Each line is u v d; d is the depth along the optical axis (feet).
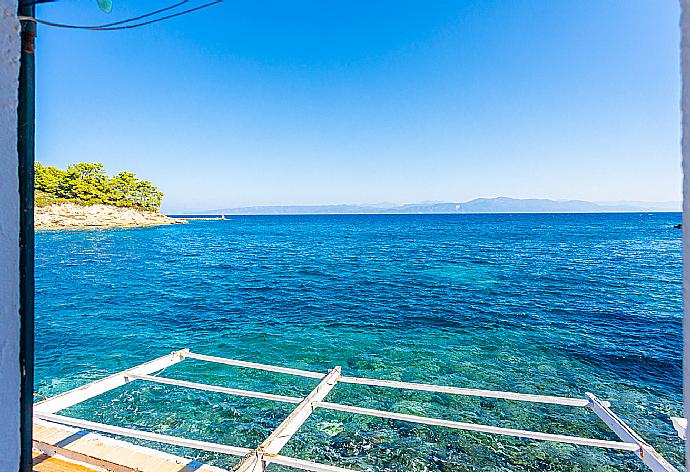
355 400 28.73
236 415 26.17
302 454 22.07
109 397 28.35
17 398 3.46
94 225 285.02
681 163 2.77
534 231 246.47
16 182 3.37
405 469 20.98
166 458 12.26
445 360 37.63
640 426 25.58
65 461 12.01
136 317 53.31
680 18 2.88
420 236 214.69
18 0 3.44
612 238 184.65
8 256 3.32
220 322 50.88
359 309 57.36
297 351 40.22
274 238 212.64
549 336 44.19
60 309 57.88
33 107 3.64
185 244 176.24
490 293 68.03
